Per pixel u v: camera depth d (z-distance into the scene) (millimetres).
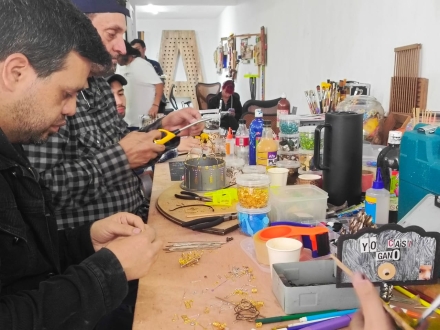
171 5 7402
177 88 9812
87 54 803
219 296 860
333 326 729
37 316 690
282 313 792
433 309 639
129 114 4027
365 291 595
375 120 1997
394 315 599
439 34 1831
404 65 2090
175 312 804
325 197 1237
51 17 741
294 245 961
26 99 754
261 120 1939
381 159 1271
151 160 1521
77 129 1475
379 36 2361
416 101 1969
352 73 2729
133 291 1339
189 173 1580
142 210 1772
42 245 940
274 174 1443
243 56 6184
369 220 968
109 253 808
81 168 1343
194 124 1695
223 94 4742
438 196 902
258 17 5344
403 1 2104
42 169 1288
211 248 1103
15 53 713
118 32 1695
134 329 750
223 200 1415
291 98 4086
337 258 746
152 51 9914
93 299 745
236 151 2076
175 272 970
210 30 9844
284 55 4270
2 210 794
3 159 816
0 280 790
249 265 1000
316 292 781
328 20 3086
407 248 759
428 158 974
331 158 1322
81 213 1488
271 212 1278
